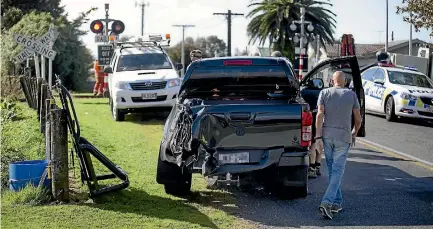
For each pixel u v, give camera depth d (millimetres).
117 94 17172
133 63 18344
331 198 7688
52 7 37875
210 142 7992
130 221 7051
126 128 15859
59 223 6816
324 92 7859
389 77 20172
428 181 10078
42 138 11523
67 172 7738
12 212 7172
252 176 9758
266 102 8766
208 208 8039
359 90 9602
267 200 8594
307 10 41781
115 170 8117
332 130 7746
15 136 11547
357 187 9578
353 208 8227
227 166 8008
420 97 18688
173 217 7391
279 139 8039
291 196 8648
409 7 22250
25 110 16891
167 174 8375
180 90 9562
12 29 23922
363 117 9688
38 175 7918
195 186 9336
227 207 8133
